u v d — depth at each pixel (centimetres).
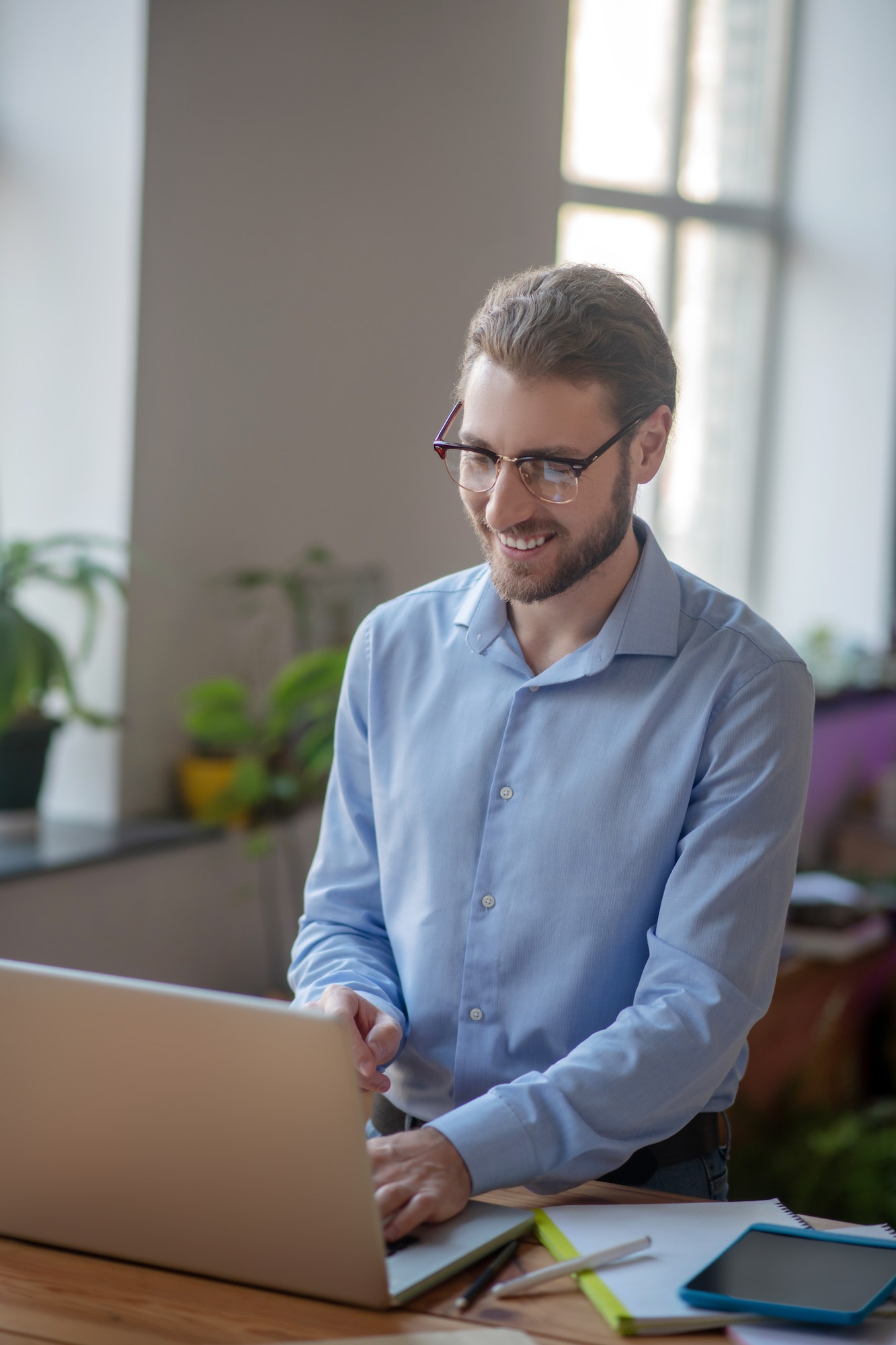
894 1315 99
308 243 306
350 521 326
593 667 134
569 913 131
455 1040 137
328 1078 96
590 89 452
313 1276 100
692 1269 104
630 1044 119
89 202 273
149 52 265
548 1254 108
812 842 465
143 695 283
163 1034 100
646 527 143
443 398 348
